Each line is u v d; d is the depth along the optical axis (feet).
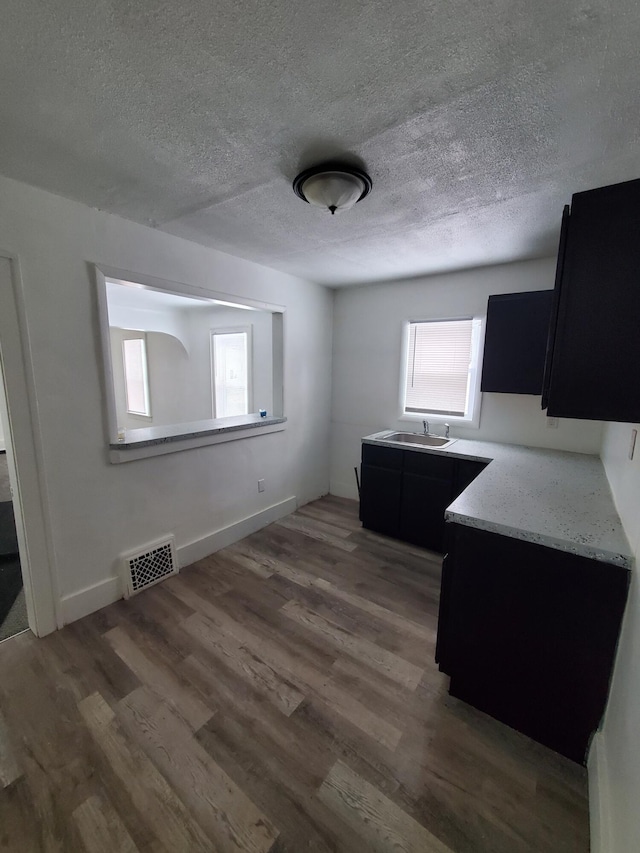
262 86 3.64
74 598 6.97
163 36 3.07
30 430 6.16
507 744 4.84
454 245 8.29
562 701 4.64
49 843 3.74
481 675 5.20
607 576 4.22
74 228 6.35
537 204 6.20
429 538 10.05
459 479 9.37
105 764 4.48
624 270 3.63
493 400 10.44
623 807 3.15
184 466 8.82
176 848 3.71
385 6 2.79
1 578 8.29
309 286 12.00
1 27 2.99
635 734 3.13
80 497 6.93
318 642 6.57
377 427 12.84
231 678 5.76
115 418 7.32
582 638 4.43
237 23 2.95
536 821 4.00
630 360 3.68
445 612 5.44
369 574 8.82
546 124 4.17
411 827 3.92
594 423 9.05
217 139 4.54
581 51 3.15
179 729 4.93
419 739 4.87
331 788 4.27
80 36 3.07
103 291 6.84
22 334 5.92
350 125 4.24
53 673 5.80
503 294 9.23
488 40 3.07
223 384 16.22
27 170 5.32
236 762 4.53
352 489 13.75
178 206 6.46
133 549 7.89
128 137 4.51
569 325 3.87
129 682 5.65
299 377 12.12
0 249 5.56
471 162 4.98
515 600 4.84
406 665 6.10
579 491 6.25
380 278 11.42
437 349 11.44
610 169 5.11
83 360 6.73
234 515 10.36
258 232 7.61
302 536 10.75
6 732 4.85
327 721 5.09
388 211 6.51
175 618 7.13
